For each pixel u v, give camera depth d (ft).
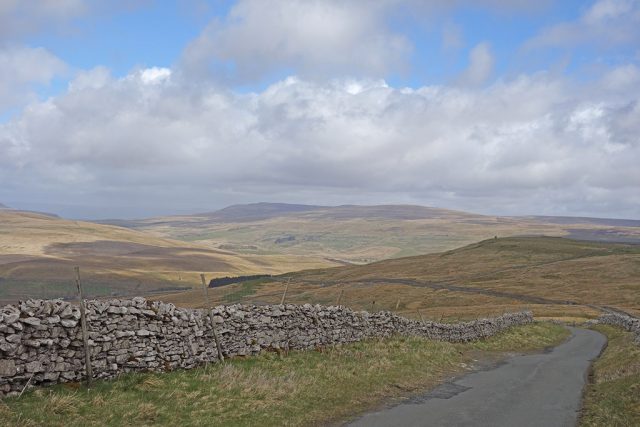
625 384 63.46
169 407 43.83
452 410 52.11
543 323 182.09
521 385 69.36
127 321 52.08
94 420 38.73
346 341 85.66
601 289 422.82
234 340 65.46
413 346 90.63
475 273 586.45
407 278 588.91
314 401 50.75
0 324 40.40
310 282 619.67
